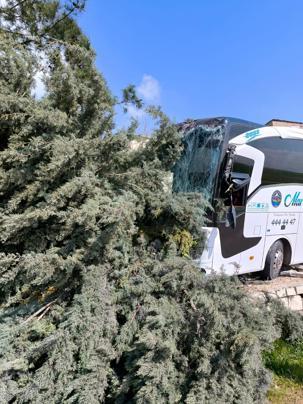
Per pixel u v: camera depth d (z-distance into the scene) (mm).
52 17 5887
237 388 2314
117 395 2344
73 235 2922
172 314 2525
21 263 2588
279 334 2885
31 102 2938
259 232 5035
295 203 5812
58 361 2295
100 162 3273
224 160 4160
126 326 2580
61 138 2910
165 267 2969
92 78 3252
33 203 2982
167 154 3773
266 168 5035
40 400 2246
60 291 2854
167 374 2242
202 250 3814
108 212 2584
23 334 2561
